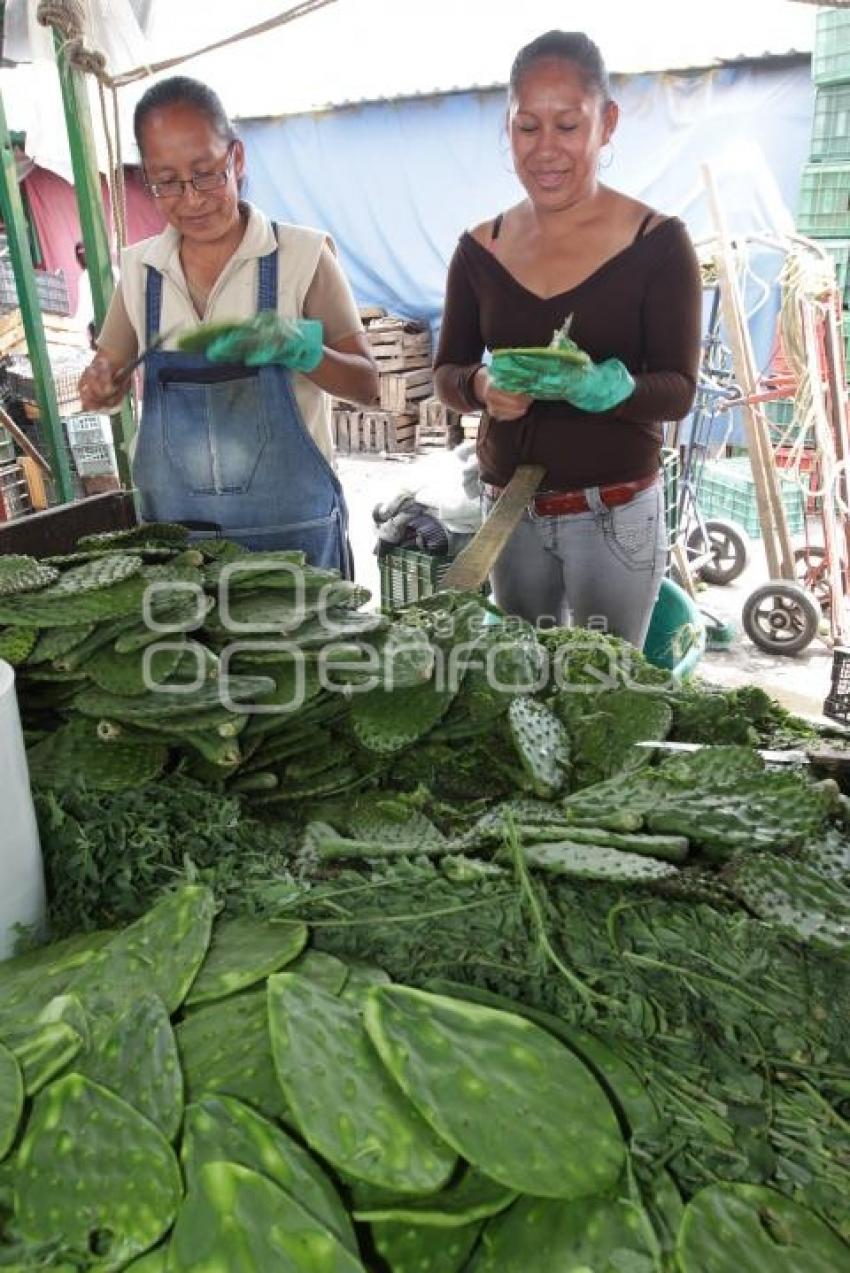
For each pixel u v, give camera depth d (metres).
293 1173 0.56
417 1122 0.59
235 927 0.76
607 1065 0.64
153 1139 0.58
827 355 3.57
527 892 0.73
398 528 3.20
